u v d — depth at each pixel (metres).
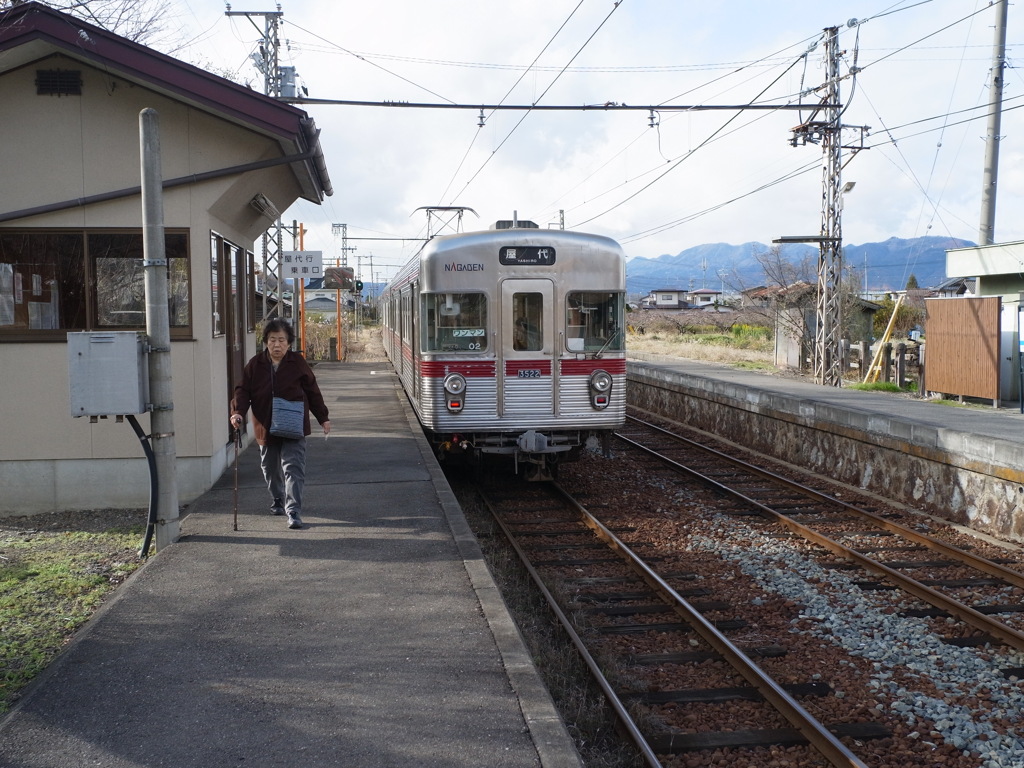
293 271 18.77
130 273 8.16
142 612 4.89
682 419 18.11
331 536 6.44
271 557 5.92
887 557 7.88
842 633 5.89
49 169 7.97
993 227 19.77
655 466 12.55
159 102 8.04
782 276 27.88
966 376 17.12
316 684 4.00
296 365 6.62
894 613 6.33
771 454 13.91
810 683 5.10
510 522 9.16
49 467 8.13
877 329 29.47
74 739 3.48
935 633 5.99
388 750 3.42
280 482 6.96
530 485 11.15
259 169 8.20
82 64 7.89
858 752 4.33
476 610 4.96
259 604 5.03
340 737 3.52
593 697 4.87
